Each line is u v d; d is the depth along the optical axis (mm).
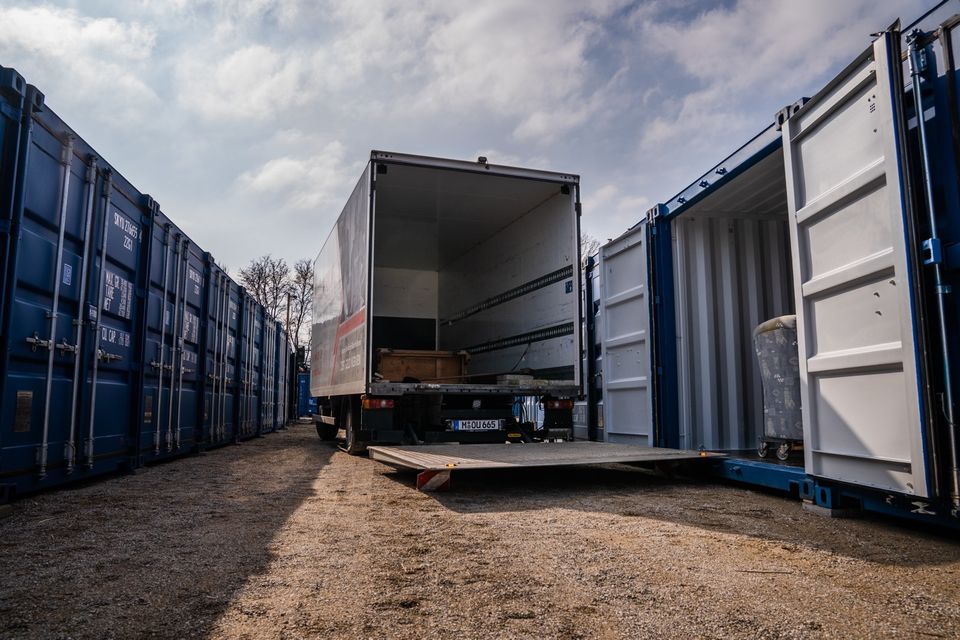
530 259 8438
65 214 4871
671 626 2260
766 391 5551
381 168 7141
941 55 3441
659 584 2752
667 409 6953
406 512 4496
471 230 9461
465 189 7855
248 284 35812
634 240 7652
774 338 5359
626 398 7871
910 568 3014
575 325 7301
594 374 9016
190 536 3693
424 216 8797
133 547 3414
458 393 7207
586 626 2258
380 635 2170
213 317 9719
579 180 7574
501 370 9094
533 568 3006
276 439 13648
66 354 5000
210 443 9617
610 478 6441
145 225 6699
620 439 7977
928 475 3330
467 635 2172
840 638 2158
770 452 5742
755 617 2350
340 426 10188
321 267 12266
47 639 2115
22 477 4438
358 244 7852
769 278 7352
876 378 3812
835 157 4246
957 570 2982
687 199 6633
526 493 5410
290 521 4148
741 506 4719
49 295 4738
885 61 3670
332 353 10203
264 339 15289
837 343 4191
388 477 6535
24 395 4414
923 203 3564
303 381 29297
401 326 11156
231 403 11438
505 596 2588
